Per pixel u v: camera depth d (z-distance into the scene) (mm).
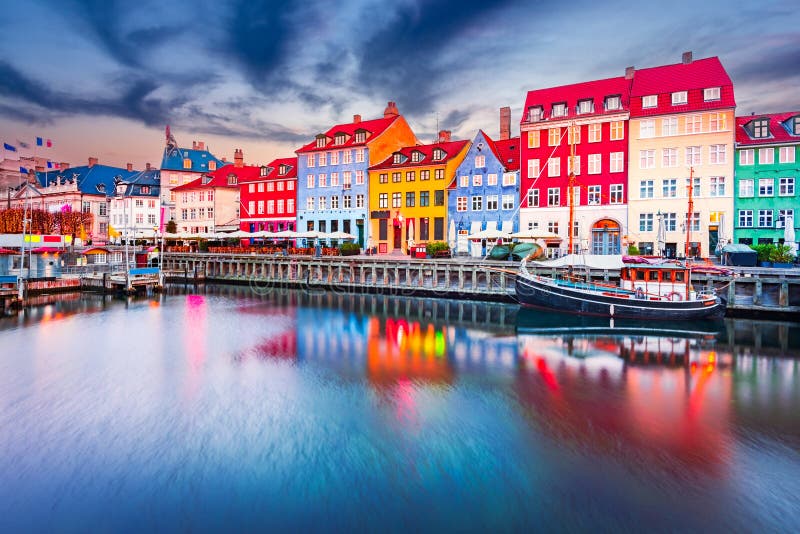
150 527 10719
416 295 43250
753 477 12477
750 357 23312
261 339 27688
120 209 93562
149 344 26500
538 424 15617
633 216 48875
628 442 14359
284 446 14125
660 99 48250
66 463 13234
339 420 15938
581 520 10836
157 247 61156
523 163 53469
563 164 51594
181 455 13633
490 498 11625
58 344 26531
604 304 31922
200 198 84562
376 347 25734
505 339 27422
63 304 40688
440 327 30828
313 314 35906
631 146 48906
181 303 41594
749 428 15328
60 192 95875
